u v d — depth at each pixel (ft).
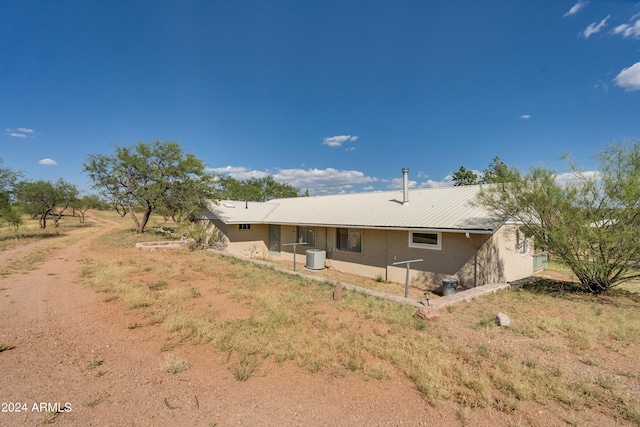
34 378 12.49
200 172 67.51
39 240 69.05
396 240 37.27
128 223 139.44
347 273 43.78
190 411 10.58
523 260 37.78
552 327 18.37
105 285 27.22
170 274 33.06
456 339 16.61
